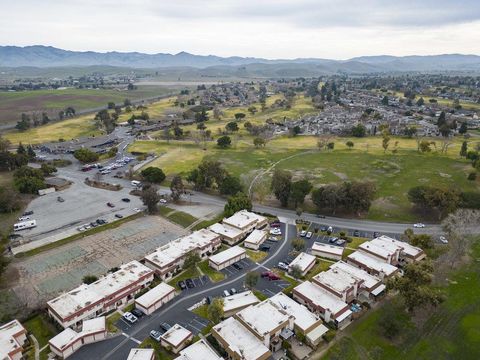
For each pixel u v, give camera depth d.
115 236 131.88
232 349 78.00
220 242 127.38
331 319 90.19
